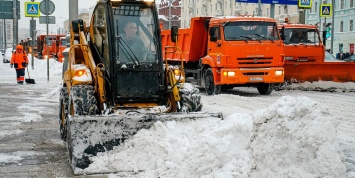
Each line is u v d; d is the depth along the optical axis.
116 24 8.40
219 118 7.54
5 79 26.05
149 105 8.45
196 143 6.49
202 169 6.11
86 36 9.95
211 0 84.94
